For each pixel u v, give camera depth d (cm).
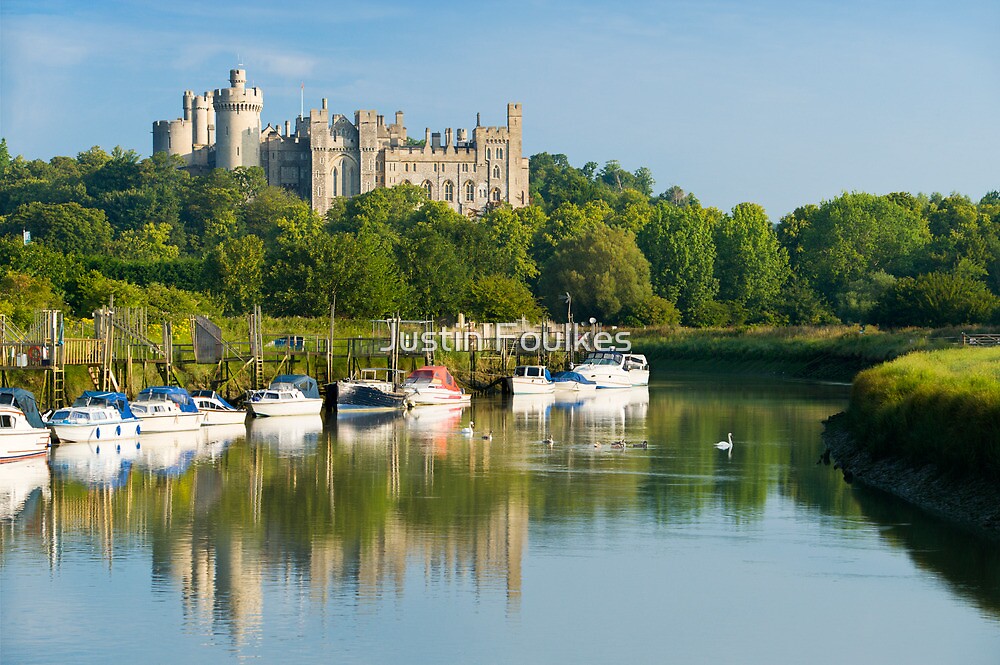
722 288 18950
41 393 6519
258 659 2739
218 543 3772
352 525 4028
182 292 10638
